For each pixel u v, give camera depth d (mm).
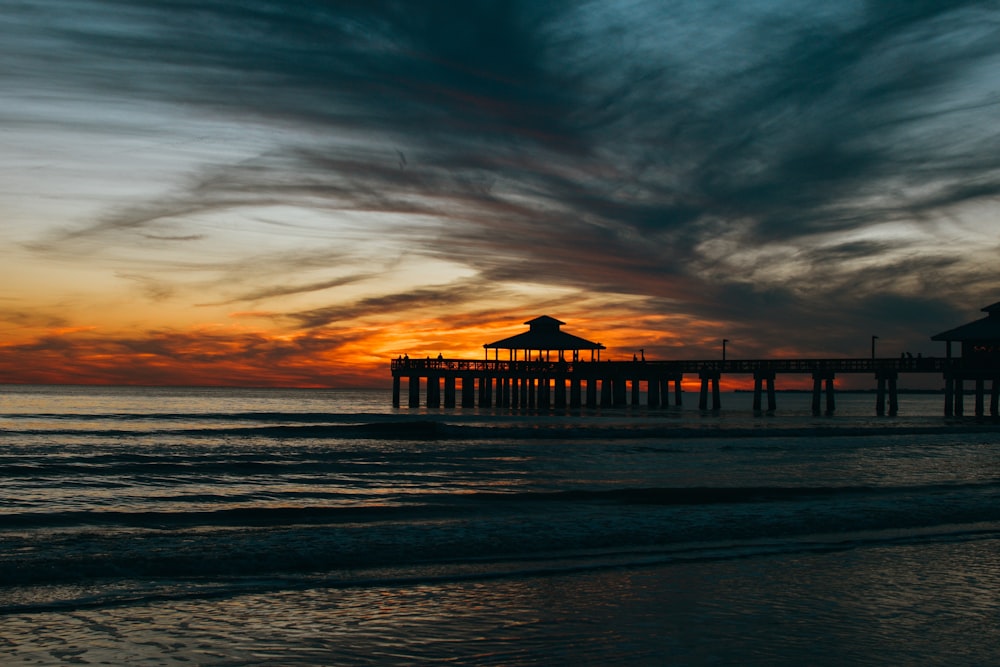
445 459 30656
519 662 8961
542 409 75938
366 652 9219
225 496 21422
